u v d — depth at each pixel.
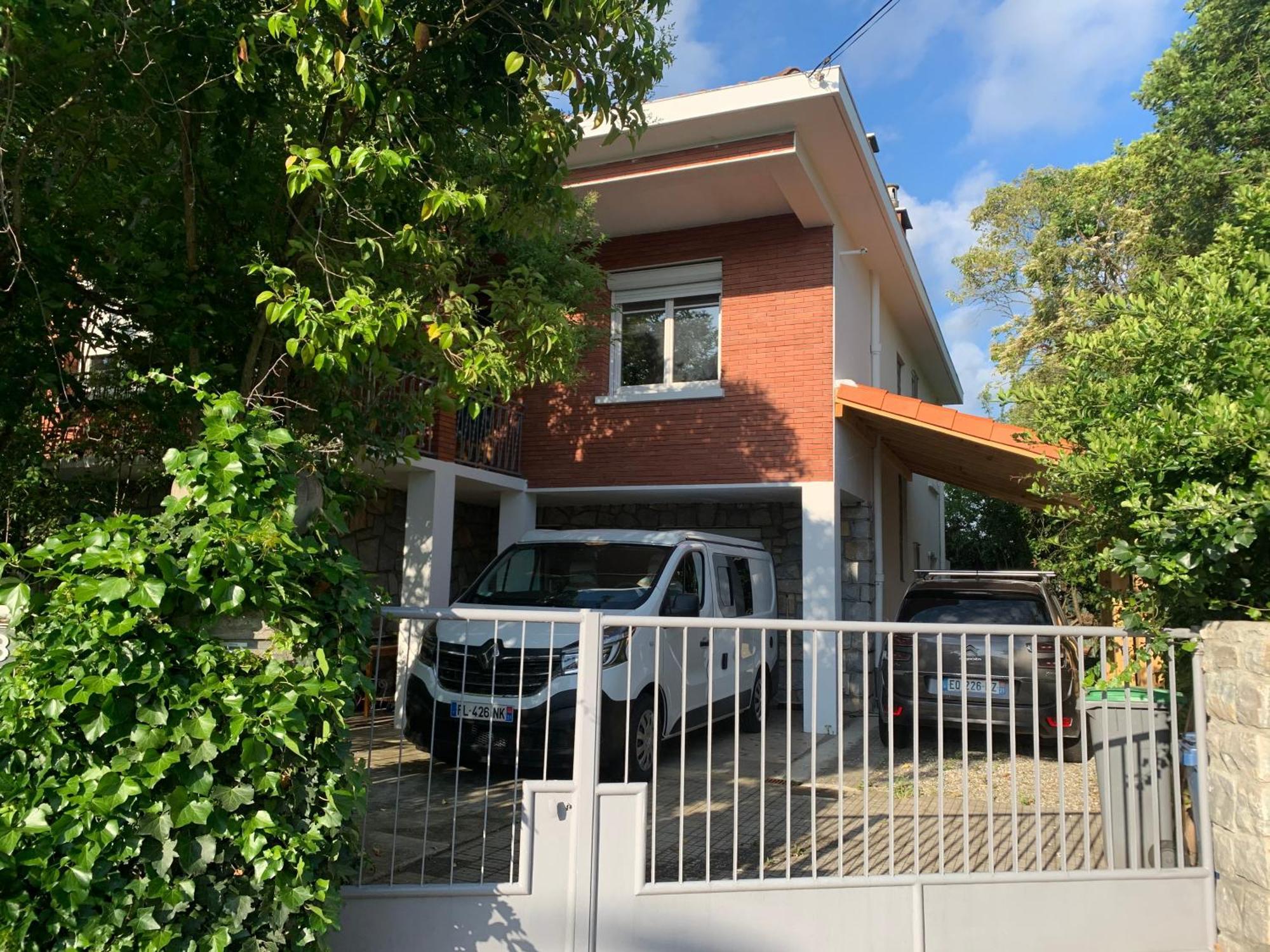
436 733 6.28
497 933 3.53
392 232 4.71
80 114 4.25
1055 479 4.68
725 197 10.18
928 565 19.64
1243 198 4.84
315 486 3.48
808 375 10.26
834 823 5.89
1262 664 3.67
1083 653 4.33
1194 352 4.30
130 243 4.44
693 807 6.28
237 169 4.72
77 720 2.68
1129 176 13.41
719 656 8.27
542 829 3.62
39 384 4.53
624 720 6.30
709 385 10.83
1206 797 4.02
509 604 7.65
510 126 4.95
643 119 4.88
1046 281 20.44
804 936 3.70
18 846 2.55
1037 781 3.93
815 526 9.96
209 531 2.84
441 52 4.56
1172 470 4.01
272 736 2.83
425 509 9.20
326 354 3.62
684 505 12.18
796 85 8.67
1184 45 11.42
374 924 3.47
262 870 2.79
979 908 3.82
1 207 3.97
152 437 5.42
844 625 3.87
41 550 2.77
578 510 12.73
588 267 9.37
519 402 11.32
